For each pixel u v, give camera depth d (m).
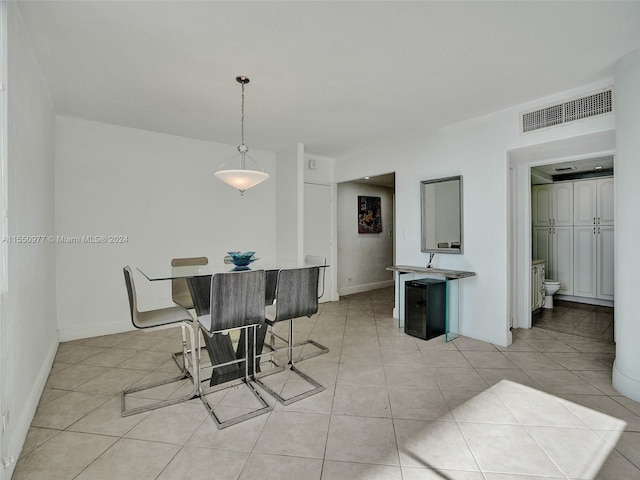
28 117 2.04
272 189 4.89
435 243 3.79
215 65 2.32
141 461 1.63
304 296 2.52
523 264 3.78
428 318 3.43
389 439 1.79
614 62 2.28
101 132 3.56
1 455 1.42
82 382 2.48
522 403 2.13
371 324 4.02
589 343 3.26
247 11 1.75
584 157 3.25
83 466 1.59
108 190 3.62
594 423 1.91
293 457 1.65
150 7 1.72
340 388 2.37
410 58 2.22
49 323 2.86
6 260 1.47
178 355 3.03
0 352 1.42
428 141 3.87
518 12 1.75
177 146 4.05
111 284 3.65
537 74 2.46
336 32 1.93
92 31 1.93
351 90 2.73
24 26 1.87
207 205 4.29
